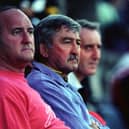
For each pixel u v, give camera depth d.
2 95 8.07
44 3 13.75
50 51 9.52
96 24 11.29
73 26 9.58
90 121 9.69
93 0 15.71
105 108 14.16
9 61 8.70
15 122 8.02
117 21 17.44
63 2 14.59
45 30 9.55
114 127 13.69
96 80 16.73
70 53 9.53
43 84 9.24
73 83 10.81
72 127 9.12
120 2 17.48
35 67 9.48
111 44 17.58
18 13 8.78
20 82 8.58
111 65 17.47
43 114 8.48
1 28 8.72
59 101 9.20
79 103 9.52
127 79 14.23
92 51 11.13
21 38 8.71
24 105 8.27
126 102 14.14
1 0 12.95
